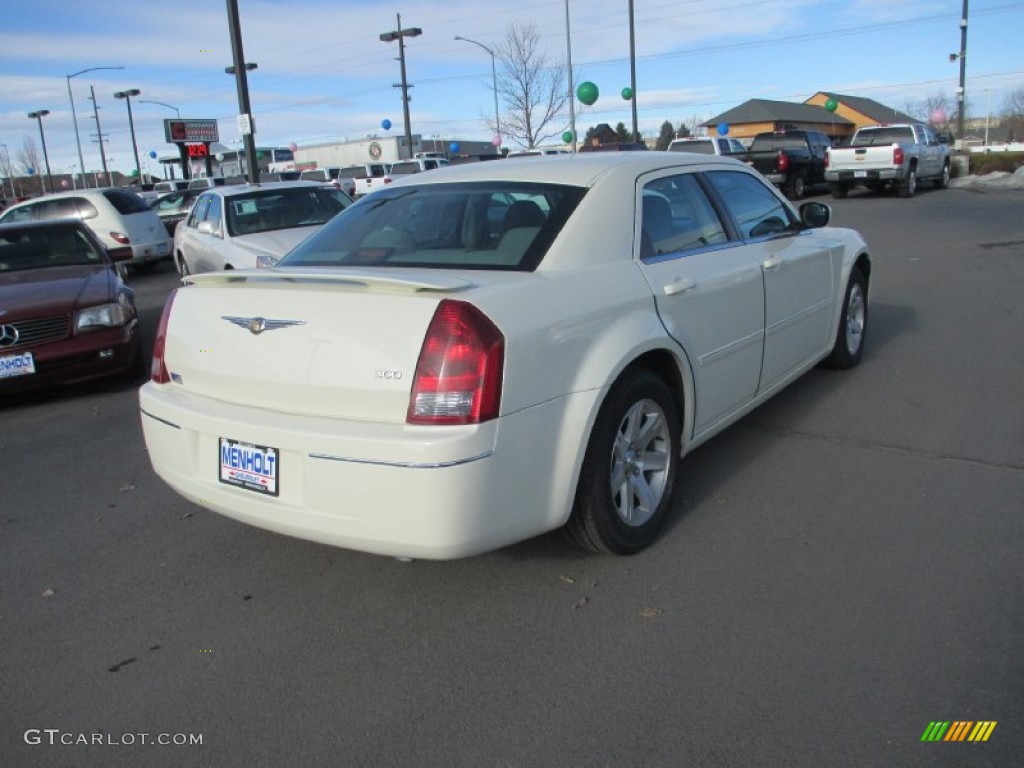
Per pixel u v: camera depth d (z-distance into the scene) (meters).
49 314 6.62
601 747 2.48
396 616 3.26
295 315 3.09
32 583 3.67
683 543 3.71
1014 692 2.62
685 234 4.13
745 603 3.20
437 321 2.85
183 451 3.35
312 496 2.96
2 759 2.57
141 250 16.05
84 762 2.54
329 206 10.63
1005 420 5.08
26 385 6.60
